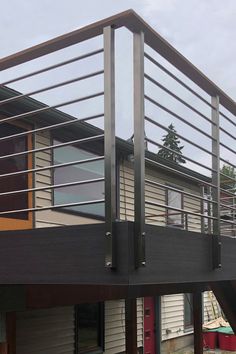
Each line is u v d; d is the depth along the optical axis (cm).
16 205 684
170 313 1265
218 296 562
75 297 507
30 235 340
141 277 301
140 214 302
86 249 310
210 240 402
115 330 1016
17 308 431
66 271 318
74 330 885
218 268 404
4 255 352
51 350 827
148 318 1171
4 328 417
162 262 325
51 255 327
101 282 301
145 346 1147
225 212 699
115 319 1019
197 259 376
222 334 1321
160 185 357
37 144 740
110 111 307
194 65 384
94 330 955
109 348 990
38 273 332
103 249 302
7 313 471
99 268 303
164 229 332
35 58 357
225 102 461
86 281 307
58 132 784
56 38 337
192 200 1278
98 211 875
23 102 661
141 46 316
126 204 1016
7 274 349
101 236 305
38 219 724
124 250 294
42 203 738
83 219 832
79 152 837
